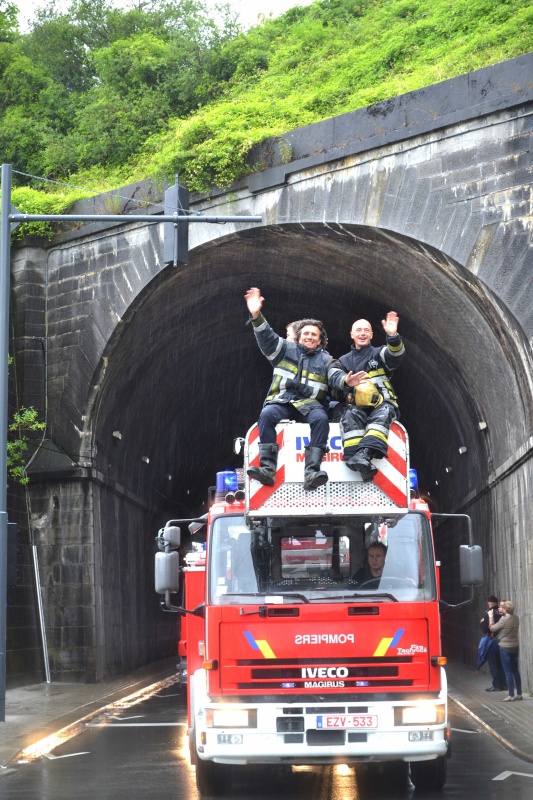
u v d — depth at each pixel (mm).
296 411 9695
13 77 36031
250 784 10609
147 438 31625
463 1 23844
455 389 26047
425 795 9562
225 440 41094
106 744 13898
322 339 9836
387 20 30438
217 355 32312
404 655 9234
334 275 24109
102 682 24703
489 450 24734
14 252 25625
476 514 27703
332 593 9375
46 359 25422
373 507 9359
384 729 8977
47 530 25203
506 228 17828
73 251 25125
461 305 20297
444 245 18578
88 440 25047
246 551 9570
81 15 41688
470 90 18312
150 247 23703
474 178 18281
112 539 27234
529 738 13125
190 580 12273
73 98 36062
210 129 22484
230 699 9188
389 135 19359
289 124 21750
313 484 9242
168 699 20766
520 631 20297
